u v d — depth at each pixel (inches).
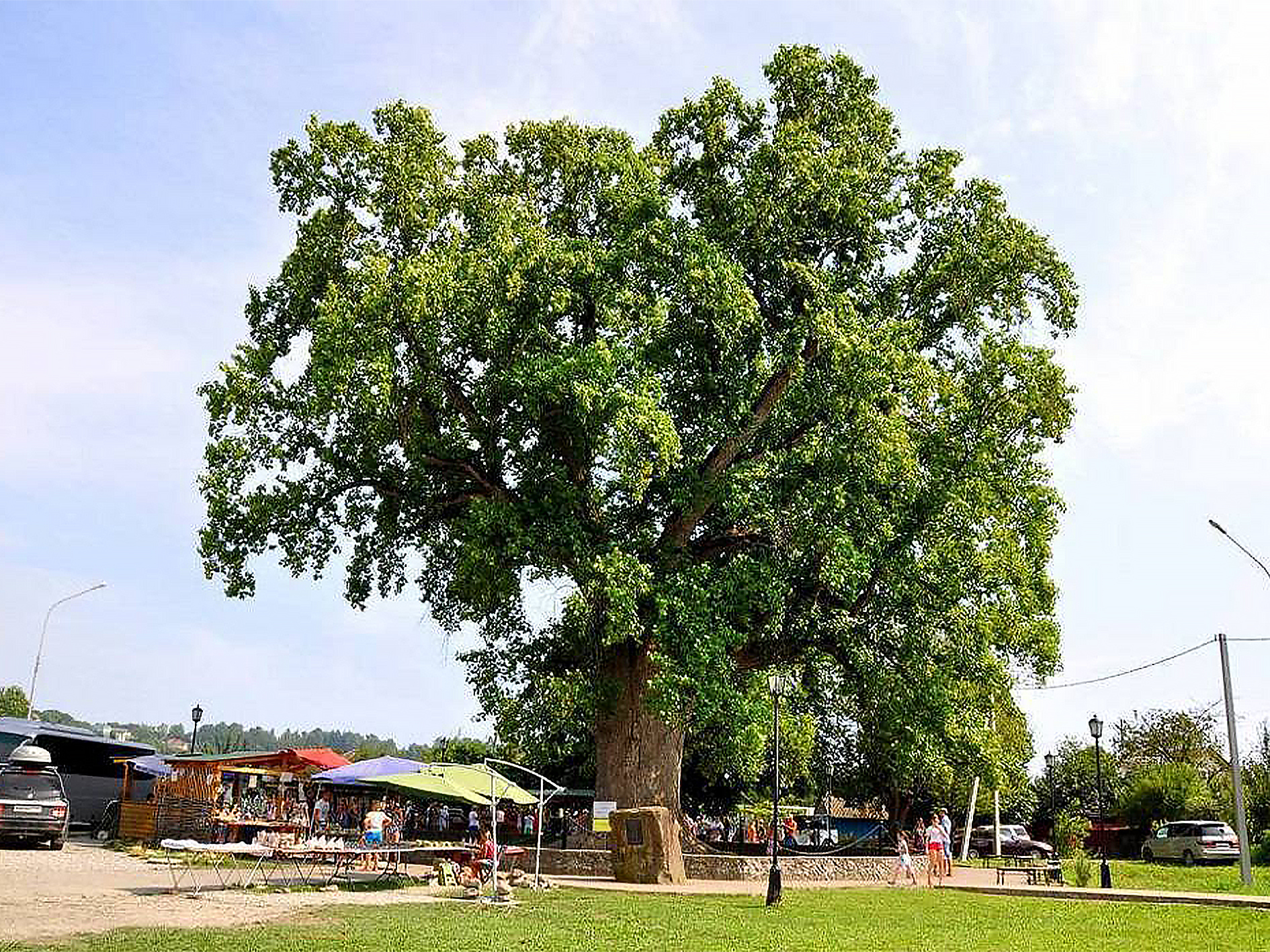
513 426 1153.4
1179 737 2891.2
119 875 941.2
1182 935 702.5
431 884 989.2
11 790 1210.0
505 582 1104.8
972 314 1295.5
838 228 1237.1
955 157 1283.2
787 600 1204.5
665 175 1280.8
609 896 904.3
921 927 728.3
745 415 1195.9
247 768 1423.5
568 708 1738.4
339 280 1195.9
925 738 1229.1
